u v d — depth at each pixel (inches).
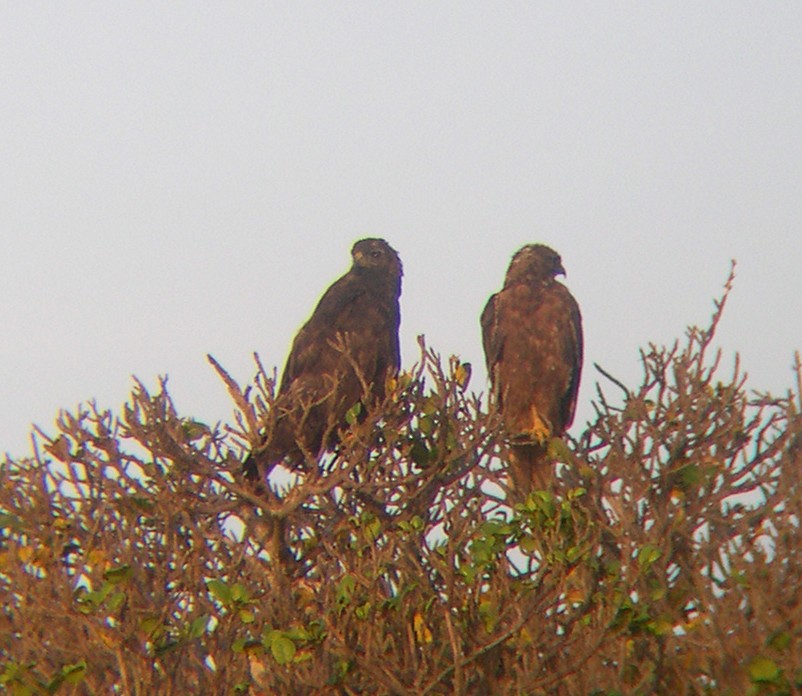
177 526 515.2
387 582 466.0
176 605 469.1
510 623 424.2
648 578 447.5
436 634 426.6
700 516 492.4
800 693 366.3
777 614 383.2
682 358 518.9
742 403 511.8
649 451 499.8
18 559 472.4
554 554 411.5
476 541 425.1
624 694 400.8
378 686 426.3
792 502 413.1
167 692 413.1
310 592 472.7
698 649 406.9
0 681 389.7
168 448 515.5
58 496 508.7
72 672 388.8
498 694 419.8
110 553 467.2
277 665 416.8
